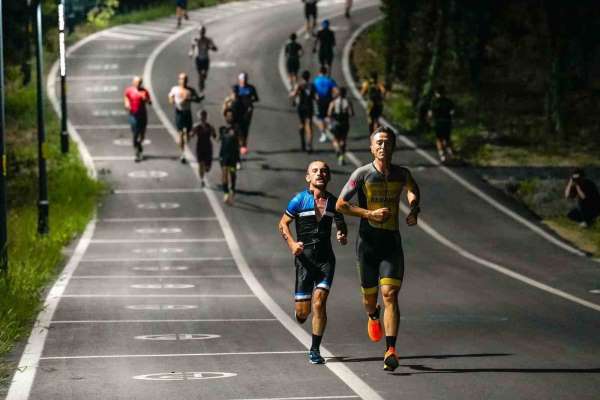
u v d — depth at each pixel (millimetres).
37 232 68625
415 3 121062
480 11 122312
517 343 34125
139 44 144250
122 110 114250
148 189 85875
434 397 24859
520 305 45594
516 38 125875
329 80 100438
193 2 175500
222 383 27000
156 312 42938
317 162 30578
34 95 115750
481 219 77438
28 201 79188
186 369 29312
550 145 101188
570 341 34625
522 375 27766
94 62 134500
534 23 118625
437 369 28766
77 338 35688
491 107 114625
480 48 122938
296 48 120188
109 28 154625
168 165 93625
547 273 57781
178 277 55719
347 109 91562
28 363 30734
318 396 25109
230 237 70312
